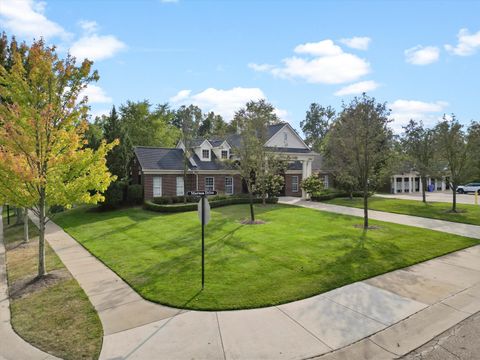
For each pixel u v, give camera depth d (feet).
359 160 49.70
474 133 62.95
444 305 21.65
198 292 23.80
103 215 70.03
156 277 27.50
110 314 20.70
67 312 21.21
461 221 55.52
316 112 258.78
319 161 125.80
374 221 55.62
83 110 29.22
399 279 26.63
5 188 26.76
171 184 85.92
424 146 83.71
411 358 15.75
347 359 15.60
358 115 48.19
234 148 56.44
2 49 48.11
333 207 76.43
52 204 29.73
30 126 26.55
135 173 91.76
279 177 77.46
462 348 16.60
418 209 71.82
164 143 156.97
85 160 29.76
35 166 27.30
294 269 28.84
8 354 16.44
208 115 196.85
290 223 53.62
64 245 43.24
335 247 36.76
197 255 34.30
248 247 37.11
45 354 16.35
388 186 138.41
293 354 15.96
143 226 54.03
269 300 22.18
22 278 29.27
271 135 98.37
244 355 15.88
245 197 84.53
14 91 27.68
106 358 15.78
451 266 30.17
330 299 22.54
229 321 19.39
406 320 19.54
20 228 61.67
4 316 21.26
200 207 25.23
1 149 26.37
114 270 30.17
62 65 27.66
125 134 85.40
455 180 66.95
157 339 17.47
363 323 19.11
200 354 15.98
